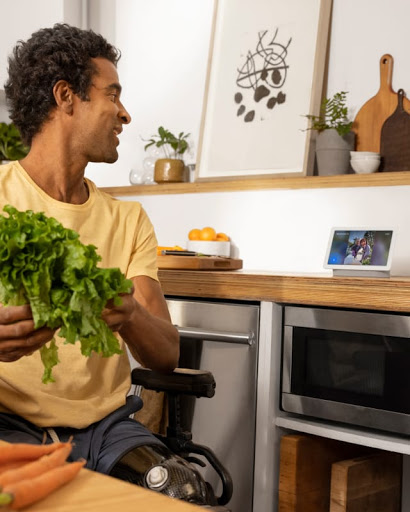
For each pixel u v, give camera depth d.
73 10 3.51
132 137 3.48
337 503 2.13
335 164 2.69
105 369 1.62
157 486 1.38
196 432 2.29
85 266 1.06
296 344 2.14
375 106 2.71
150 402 2.29
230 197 2.96
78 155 1.63
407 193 2.51
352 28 2.80
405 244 2.51
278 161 2.89
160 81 3.39
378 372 1.97
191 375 1.69
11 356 1.22
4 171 1.62
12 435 1.45
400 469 2.37
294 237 2.78
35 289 1.04
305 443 2.13
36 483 0.79
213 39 3.17
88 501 0.80
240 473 2.20
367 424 1.99
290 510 2.11
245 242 2.92
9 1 3.56
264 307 2.18
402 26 2.68
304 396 2.12
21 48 1.65
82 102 1.62
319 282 2.07
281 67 2.93
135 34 3.49
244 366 2.20
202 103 3.24
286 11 2.95
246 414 2.19
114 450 1.48
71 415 1.51
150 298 1.69
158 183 3.22
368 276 2.14
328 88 2.86
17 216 1.07
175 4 3.35
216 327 2.28
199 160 3.13
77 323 1.08
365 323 1.99
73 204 1.64
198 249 2.81
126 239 1.71
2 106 3.75
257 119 2.98
